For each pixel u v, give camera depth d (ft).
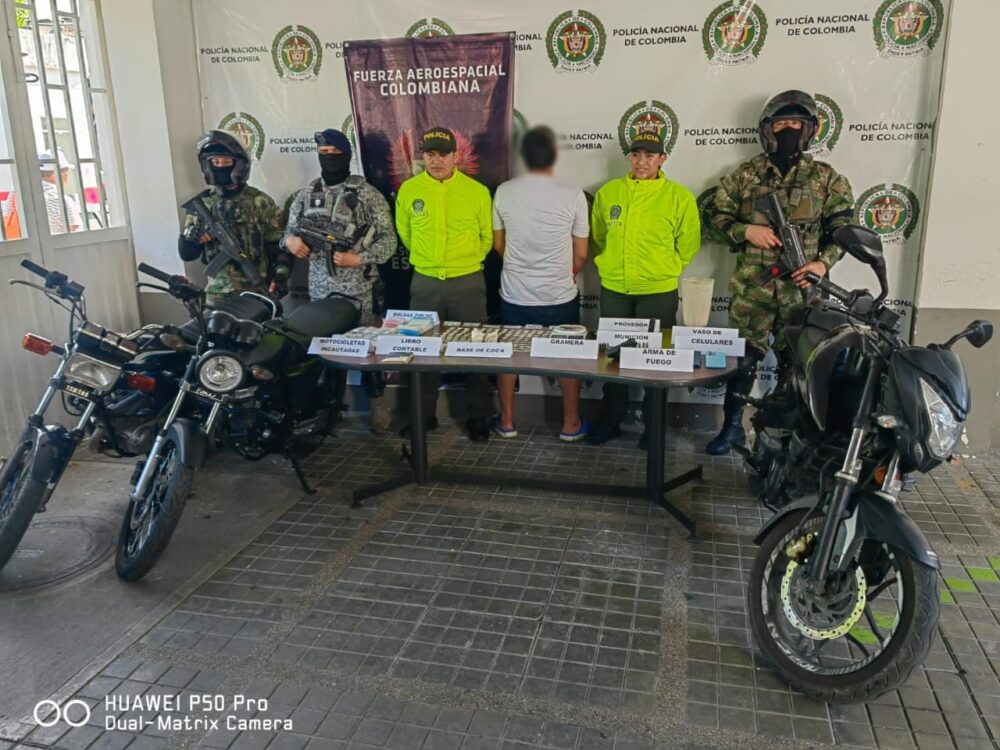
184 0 16.02
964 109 13.08
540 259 14.39
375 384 15.39
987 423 14.11
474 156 15.47
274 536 11.80
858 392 8.63
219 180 15.16
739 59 14.10
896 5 13.34
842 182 13.48
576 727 7.82
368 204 14.90
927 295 13.87
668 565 10.84
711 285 12.08
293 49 15.87
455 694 8.33
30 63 14.23
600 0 14.34
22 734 7.86
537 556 11.12
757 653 8.93
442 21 15.07
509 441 15.51
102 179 16.02
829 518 7.63
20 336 14.07
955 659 8.78
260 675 8.69
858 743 7.56
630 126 14.74
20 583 10.53
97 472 14.11
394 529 11.97
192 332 12.64
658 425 12.19
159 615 9.83
